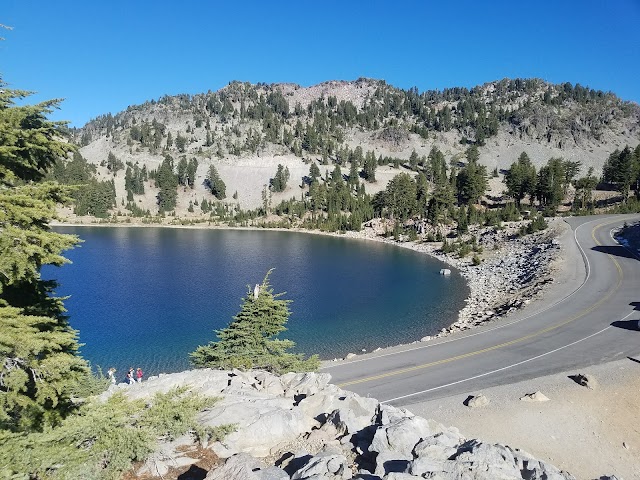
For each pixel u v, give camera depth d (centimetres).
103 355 3681
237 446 1257
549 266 5866
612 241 7062
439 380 2688
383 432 1276
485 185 14250
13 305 1093
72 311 4962
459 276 7338
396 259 9262
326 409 1578
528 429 2142
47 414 1055
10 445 845
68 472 860
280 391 1794
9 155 952
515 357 3012
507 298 5119
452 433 1573
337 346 3941
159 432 1080
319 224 15688
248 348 2366
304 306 5369
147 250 10206
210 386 1717
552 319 3825
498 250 8781
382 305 5422
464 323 4359
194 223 17388
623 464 1953
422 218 13600
